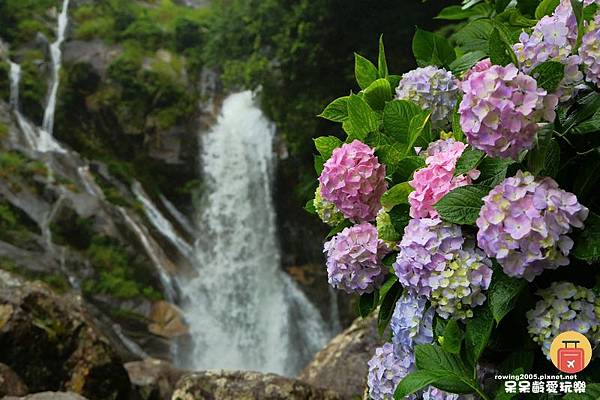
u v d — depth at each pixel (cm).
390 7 1155
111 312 1046
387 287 150
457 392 126
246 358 1157
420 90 160
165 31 1434
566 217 111
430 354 130
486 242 113
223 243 1265
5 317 448
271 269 1259
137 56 1359
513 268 112
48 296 480
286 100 1262
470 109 113
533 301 123
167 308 1096
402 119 153
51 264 1038
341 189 151
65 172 1196
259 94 1308
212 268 1230
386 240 145
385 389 152
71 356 467
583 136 124
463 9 226
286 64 1215
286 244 1284
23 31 1375
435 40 182
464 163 126
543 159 114
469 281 120
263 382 347
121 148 1296
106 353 478
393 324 143
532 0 167
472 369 127
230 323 1180
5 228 1057
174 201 1293
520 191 112
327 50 1190
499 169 125
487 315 122
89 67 1323
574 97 126
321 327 1207
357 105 160
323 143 171
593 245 112
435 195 129
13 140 1192
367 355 426
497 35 121
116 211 1171
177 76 1363
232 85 1378
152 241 1178
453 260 123
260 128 1320
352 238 150
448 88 160
